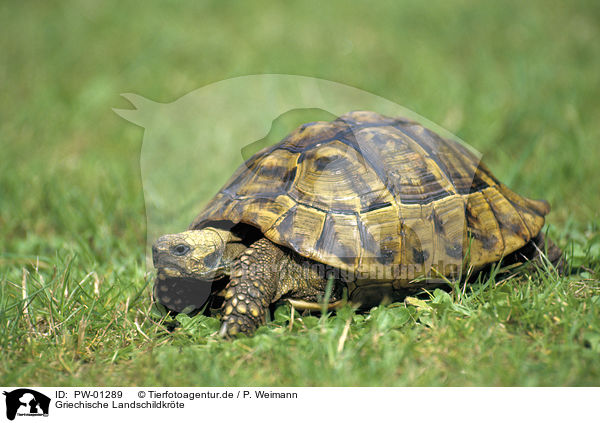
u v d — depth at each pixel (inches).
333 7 600.1
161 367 129.5
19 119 361.1
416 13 560.1
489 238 159.3
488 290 154.2
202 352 131.5
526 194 228.8
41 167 293.1
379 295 148.7
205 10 605.6
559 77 375.2
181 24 560.4
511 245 161.5
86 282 169.0
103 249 209.8
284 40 503.8
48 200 251.9
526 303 140.3
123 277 179.3
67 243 213.5
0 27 569.9
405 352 124.6
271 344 129.7
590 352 122.6
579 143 275.3
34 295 153.6
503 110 320.5
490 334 130.6
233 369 124.7
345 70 411.2
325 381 119.6
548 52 429.4
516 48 446.0
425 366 123.1
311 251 141.2
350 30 525.3
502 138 287.6
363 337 131.9
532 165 261.1
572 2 551.2
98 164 302.2
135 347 142.2
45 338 146.8
